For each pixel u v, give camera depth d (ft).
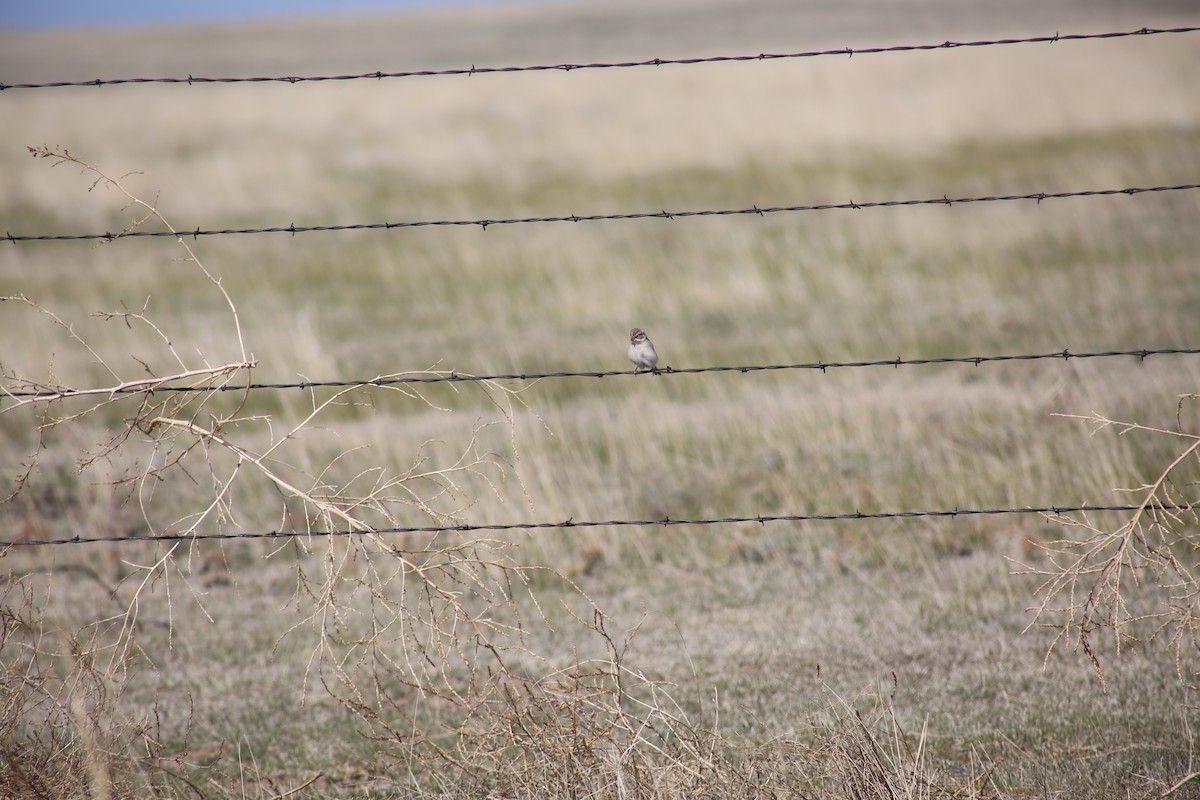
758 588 85.46
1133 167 263.49
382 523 95.09
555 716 49.65
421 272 215.51
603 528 95.55
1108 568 50.75
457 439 114.42
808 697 66.49
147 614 84.28
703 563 90.07
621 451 112.37
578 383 143.13
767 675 70.23
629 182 304.30
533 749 49.80
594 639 77.61
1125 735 60.18
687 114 423.23
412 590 85.15
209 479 106.93
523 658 73.87
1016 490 93.76
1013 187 258.16
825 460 104.78
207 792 57.11
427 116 463.83
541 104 486.38
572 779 48.80
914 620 77.87
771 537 93.40
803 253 211.61
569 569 89.71
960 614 78.13
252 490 105.50
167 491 105.70
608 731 50.57
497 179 318.86
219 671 75.15
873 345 152.66
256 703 70.28
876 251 208.95
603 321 177.68
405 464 107.04
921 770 51.11
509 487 100.22
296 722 67.46
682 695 67.62
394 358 159.22
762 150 336.08
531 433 112.98
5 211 294.66
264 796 57.06
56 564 90.68
